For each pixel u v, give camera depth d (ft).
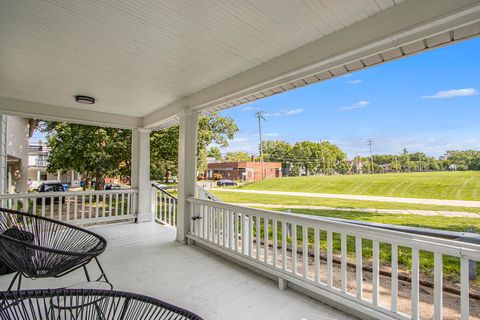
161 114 16.52
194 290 8.82
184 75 10.91
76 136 25.71
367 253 11.76
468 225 8.02
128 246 13.62
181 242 14.25
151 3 6.21
